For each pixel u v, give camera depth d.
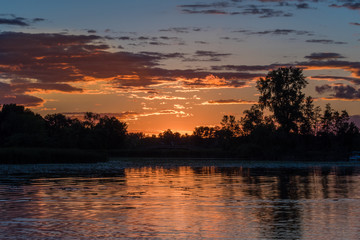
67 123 182.38
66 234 16.73
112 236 16.47
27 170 57.81
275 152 121.75
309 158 119.81
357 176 49.50
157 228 17.92
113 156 160.62
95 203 24.75
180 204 24.53
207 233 17.03
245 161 107.81
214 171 60.09
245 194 29.56
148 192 30.59
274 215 20.97
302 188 33.94
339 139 151.50
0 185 35.31
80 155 86.06
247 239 16.09
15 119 125.81
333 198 27.39
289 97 124.88
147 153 162.12
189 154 160.75
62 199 26.42
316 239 16.09
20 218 19.91
